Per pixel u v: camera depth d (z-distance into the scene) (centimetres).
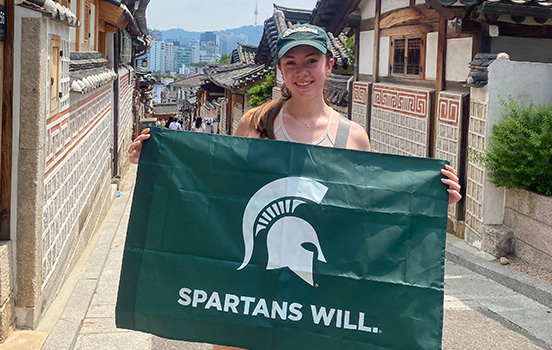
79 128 649
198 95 3853
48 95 435
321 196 267
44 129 419
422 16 972
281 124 285
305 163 270
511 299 575
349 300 260
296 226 265
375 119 1179
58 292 510
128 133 1858
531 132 635
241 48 3005
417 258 264
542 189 643
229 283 262
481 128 734
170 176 269
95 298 532
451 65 875
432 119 924
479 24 775
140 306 262
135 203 268
